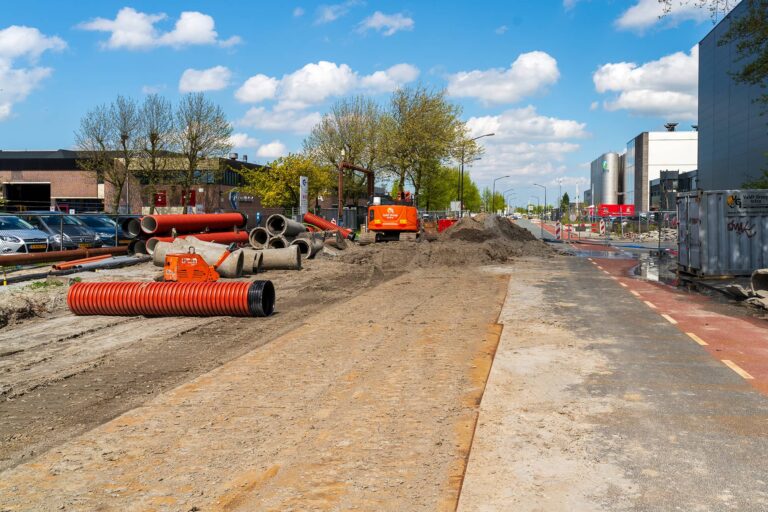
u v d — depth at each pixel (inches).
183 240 780.0
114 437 231.5
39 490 187.9
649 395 271.3
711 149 2433.6
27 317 501.0
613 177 5556.1
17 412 269.0
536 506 169.8
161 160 2220.7
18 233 844.0
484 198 6727.4
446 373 317.4
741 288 591.5
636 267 980.6
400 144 2427.4
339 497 179.2
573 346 372.2
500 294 637.3
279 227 1045.8
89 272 770.2
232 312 496.7
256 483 190.1
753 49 940.0
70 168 2876.5
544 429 229.3
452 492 181.3
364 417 250.2
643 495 175.5
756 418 239.8
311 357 357.4
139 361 357.4
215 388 295.0
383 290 681.6
